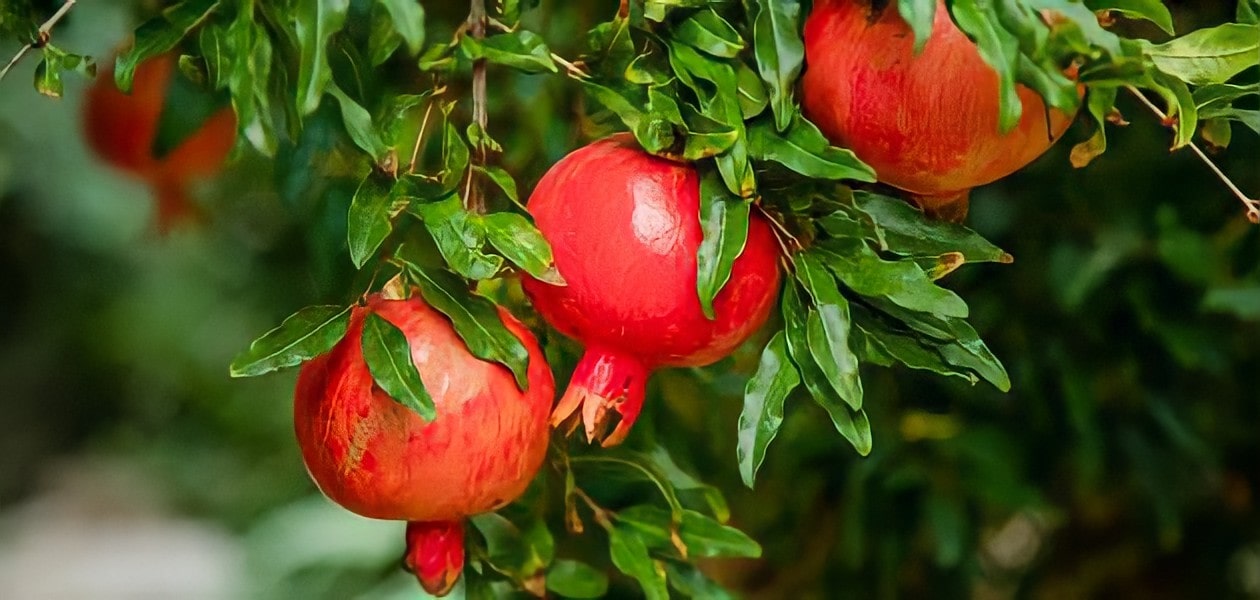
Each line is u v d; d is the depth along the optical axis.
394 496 1.54
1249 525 2.06
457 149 1.55
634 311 1.53
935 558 1.93
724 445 1.87
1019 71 1.49
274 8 1.55
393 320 1.54
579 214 1.53
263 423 3.96
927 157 1.53
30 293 5.05
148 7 1.78
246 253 2.49
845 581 1.96
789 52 1.53
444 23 1.79
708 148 1.53
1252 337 1.90
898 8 1.50
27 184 4.11
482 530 1.66
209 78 1.57
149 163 1.87
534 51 1.56
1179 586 2.12
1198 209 1.83
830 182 1.54
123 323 5.34
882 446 1.87
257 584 3.55
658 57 1.57
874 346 1.57
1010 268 1.86
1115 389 1.88
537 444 1.55
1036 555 2.19
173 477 5.89
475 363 1.54
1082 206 1.84
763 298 1.55
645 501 1.69
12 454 5.85
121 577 5.86
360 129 1.56
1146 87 1.52
